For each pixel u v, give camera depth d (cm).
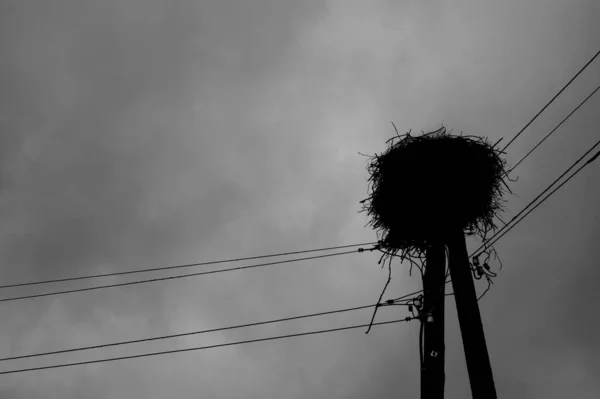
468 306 1056
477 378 970
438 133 1307
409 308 1186
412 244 1225
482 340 1012
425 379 1072
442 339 1101
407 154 1259
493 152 1271
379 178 1284
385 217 1259
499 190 1246
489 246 1180
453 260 1130
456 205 1184
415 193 1209
